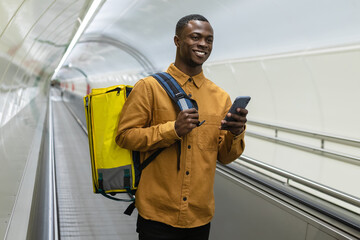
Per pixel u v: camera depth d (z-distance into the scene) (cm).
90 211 440
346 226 187
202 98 174
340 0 507
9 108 368
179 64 174
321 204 212
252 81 866
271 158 723
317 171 597
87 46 1750
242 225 279
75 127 1252
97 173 179
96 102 181
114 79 2042
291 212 224
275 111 837
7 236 187
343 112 657
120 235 375
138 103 165
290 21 626
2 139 282
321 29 590
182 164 168
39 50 692
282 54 714
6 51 312
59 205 460
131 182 177
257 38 741
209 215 178
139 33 1122
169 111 167
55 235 276
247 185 276
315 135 575
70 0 432
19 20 300
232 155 179
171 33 967
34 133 627
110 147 177
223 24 771
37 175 324
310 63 672
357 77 601
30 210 229
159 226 171
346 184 534
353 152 620
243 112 154
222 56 913
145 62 1379
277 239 236
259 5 629
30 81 947
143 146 161
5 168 257
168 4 766
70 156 775
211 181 176
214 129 174
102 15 938
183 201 168
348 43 563
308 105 734
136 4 829
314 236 204
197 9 739
